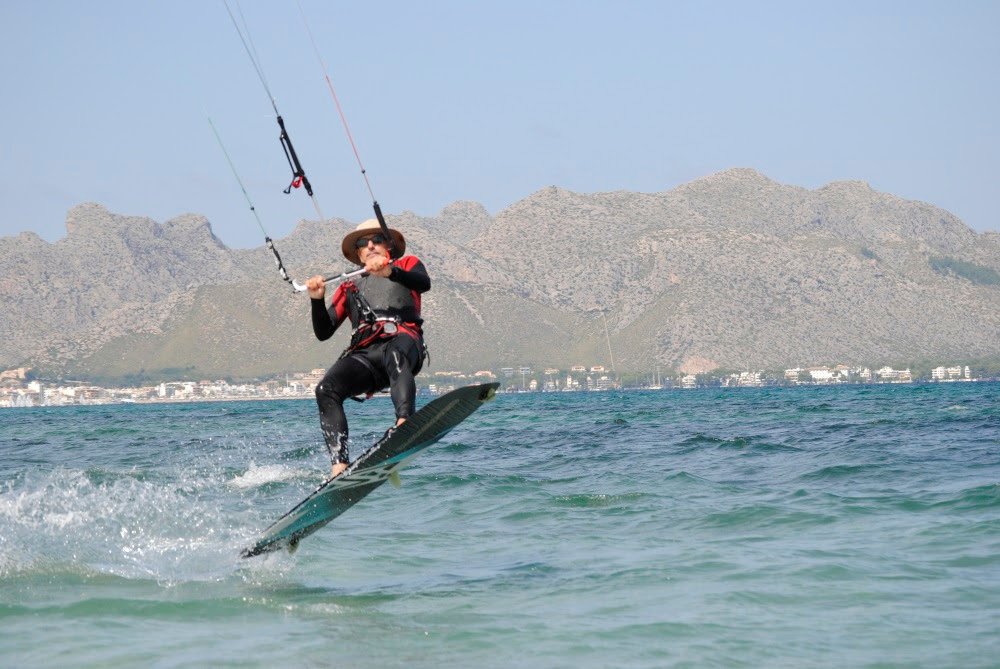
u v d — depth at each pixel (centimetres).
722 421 15200
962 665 2223
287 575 3428
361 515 4919
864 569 3244
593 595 3011
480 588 3162
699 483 5903
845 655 2327
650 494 5406
